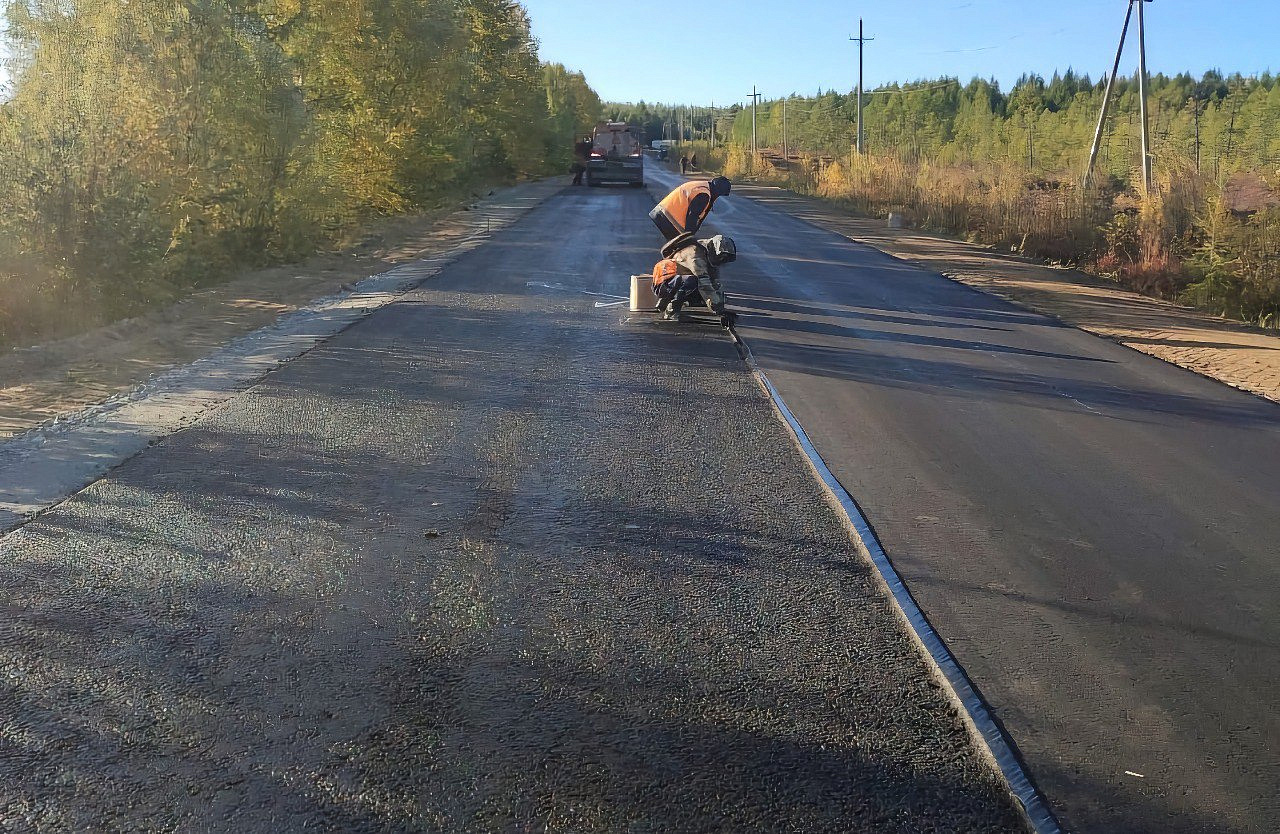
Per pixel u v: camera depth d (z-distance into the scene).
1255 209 15.50
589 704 3.33
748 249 19.83
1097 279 17.27
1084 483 5.88
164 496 5.36
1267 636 3.97
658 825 2.71
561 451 6.29
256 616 3.96
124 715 3.23
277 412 7.16
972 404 7.82
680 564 4.55
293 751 3.03
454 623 3.92
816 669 3.60
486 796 2.82
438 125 28.84
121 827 2.68
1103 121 29.22
